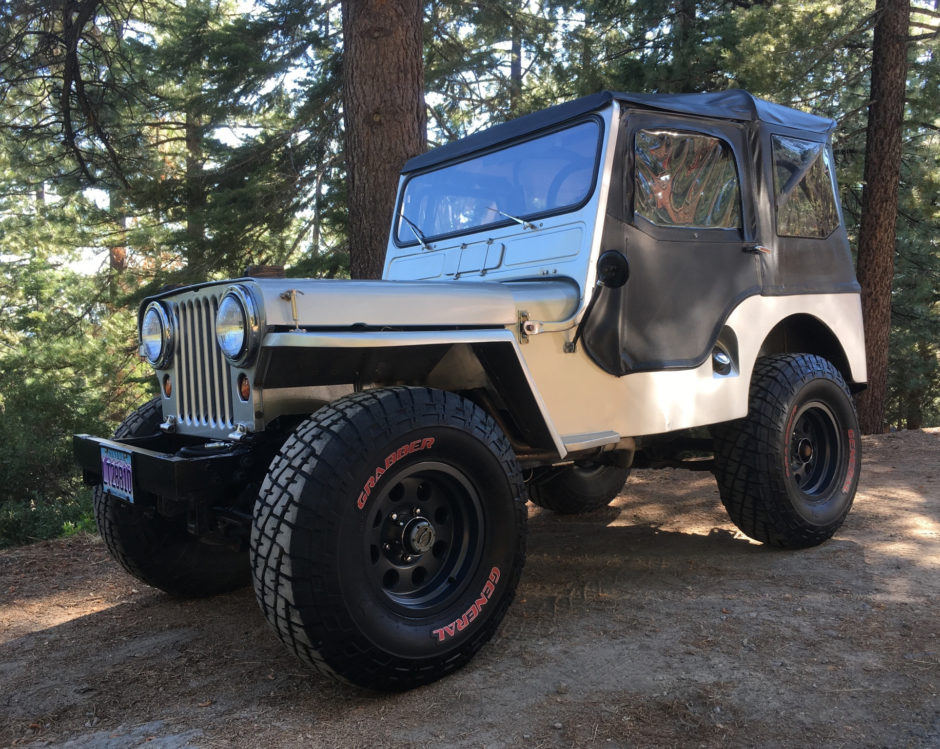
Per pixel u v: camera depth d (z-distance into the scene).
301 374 2.65
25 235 18.14
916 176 12.12
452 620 2.60
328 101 12.53
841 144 11.62
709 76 11.80
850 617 3.03
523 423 3.01
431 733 2.27
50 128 9.67
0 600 3.81
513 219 3.56
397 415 2.51
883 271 9.76
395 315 2.64
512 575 2.77
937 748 2.11
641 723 2.28
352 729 2.32
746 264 3.73
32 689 2.74
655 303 3.37
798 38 9.59
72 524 5.91
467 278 3.66
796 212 4.02
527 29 13.30
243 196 12.36
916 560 3.73
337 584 2.32
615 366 3.23
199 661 2.91
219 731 2.35
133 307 14.02
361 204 6.47
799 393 3.84
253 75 13.03
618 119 3.31
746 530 3.90
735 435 3.79
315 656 2.34
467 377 2.96
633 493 5.57
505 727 2.28
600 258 3.14
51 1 7.97
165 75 13.65
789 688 2.46
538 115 3.63
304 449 2.40
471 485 2.71
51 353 14.67
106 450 3.00
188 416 3.02
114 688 2.71
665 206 3.45
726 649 2.76
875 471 5.89
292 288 2.51
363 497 2.40
